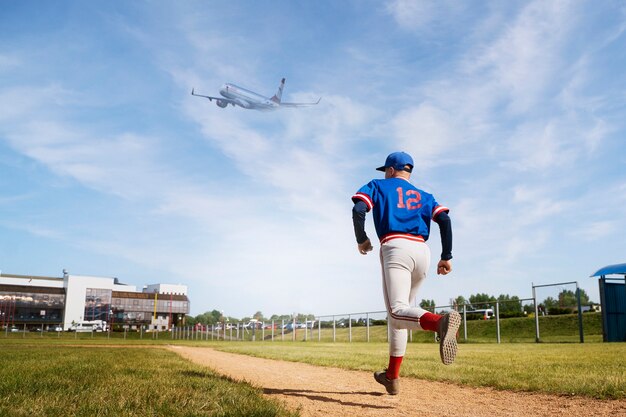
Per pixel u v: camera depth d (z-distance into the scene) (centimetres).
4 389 368
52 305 12344
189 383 429
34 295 12206
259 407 309
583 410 361
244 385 447
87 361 735
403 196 403
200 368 664
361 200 400
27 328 12019
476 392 466
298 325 4022
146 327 13312
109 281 13038
